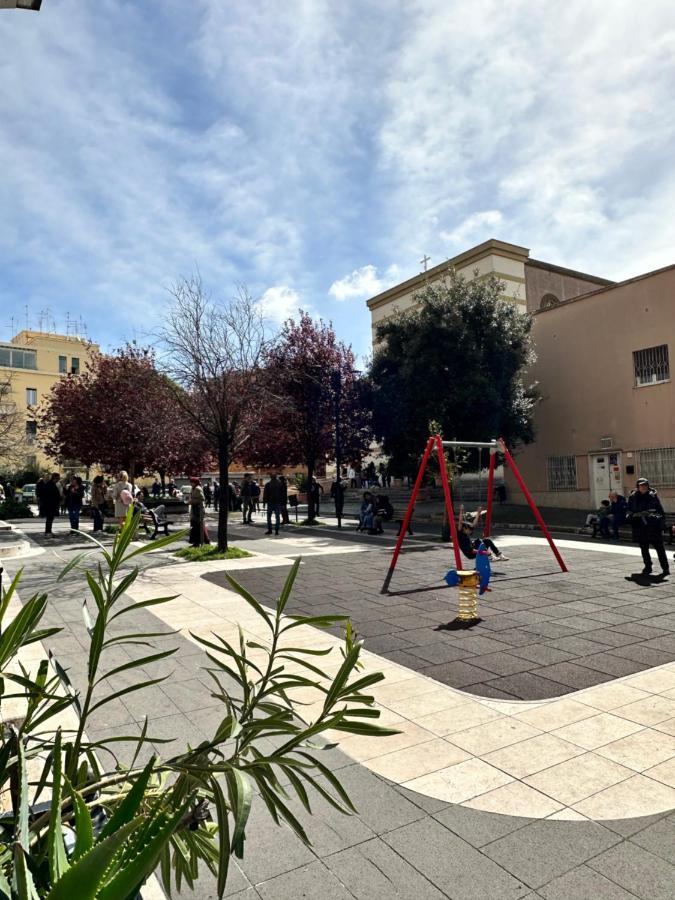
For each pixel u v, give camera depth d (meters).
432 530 19.23
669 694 4.73
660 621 7.00
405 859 2.72
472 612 7.17
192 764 1.66
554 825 2.97
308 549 14.20
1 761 1.56
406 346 23.20
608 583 9.38
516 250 33.59
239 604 8.12
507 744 3.89
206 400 13.31
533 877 2.58
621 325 21.92
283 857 2.76
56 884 0.96
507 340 22.33
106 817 1.68
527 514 21.91
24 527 20.33
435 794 3.29
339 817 3.08
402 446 24.67
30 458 43.16
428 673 5.29
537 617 7.24
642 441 21.22
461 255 34.75
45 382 57.38
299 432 24.05
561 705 4.53
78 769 1.81
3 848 1.31
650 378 21.16
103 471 30.80
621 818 3.03
